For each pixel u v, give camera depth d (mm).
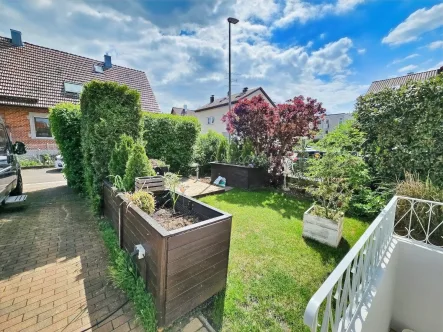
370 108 4453
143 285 1821
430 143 3652
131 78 13438
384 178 4227
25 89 9602
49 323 1636
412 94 3844
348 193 3225
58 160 9203
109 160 3555
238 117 6465
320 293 944
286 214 3932
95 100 3414
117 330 1597
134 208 2074
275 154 6113
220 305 1841
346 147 4586
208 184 6273
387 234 2326
